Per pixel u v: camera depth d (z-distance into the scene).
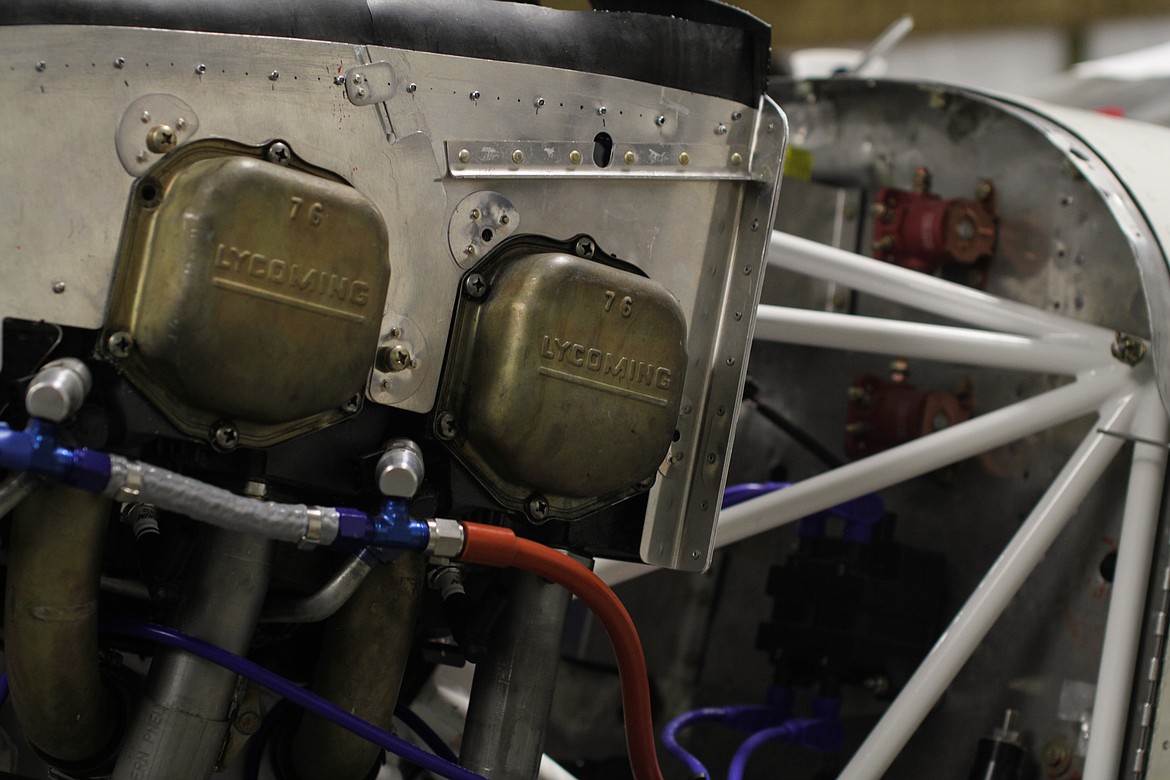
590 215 1.27
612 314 1.20
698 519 1.35
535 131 1.23
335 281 1.07
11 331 1.01
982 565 1.94
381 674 1.23
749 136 1.36
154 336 1.01
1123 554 1.66
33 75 1.02
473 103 1.19
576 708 2.20
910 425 1.98
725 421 1.35
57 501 1.05
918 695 1.68
